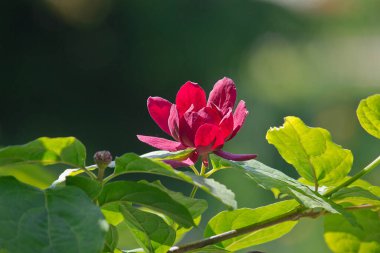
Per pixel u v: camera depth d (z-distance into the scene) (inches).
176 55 779.4
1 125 745.0
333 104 900.0
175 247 81.4
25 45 758.5
